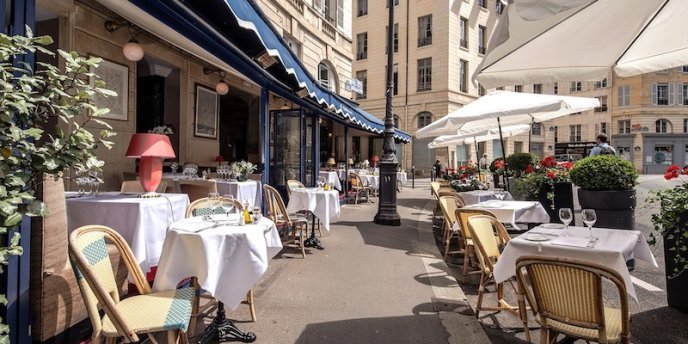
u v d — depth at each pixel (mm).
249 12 3711
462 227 4629
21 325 2236
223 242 2908
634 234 3443
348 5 18453
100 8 6551
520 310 2867
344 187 14164
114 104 7051
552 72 4418
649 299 3986
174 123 9531
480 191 8164
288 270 4988
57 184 2459
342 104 9297
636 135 39062
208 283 2756
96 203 3568
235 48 4977
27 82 1734
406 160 29484
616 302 3916
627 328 2209
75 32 6219
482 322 3521
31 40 1694
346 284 4457
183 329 2307
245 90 11422
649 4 3148
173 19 3982
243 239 2967
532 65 4215
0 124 1567
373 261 5469
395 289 4316
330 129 18000
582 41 3707
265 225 3379
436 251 6164
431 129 8852
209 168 9469
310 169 10555
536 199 7086
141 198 3881
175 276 2891
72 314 2539
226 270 2922
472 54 29406
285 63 4992
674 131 38844
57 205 2457
